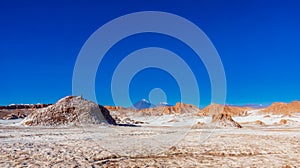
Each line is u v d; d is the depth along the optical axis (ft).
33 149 42.16
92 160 34.40
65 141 54.54
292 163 34.55
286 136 72.54
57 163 31.83
